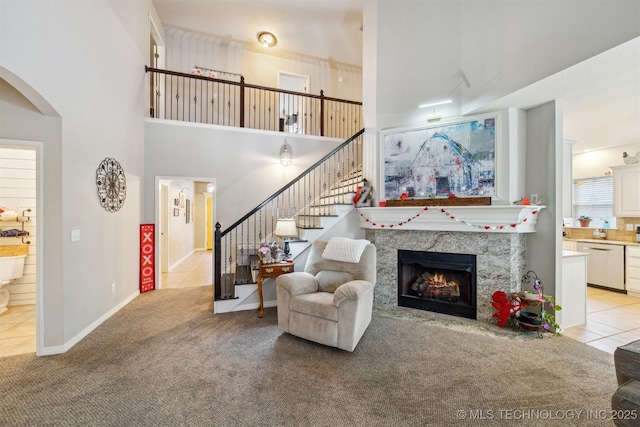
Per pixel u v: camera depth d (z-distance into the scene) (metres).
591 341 2.73
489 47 2.97
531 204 2.92
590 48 2.16
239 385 1.98
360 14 5.20
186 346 2.57
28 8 1.99
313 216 4.16
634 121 3.52
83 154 2.74
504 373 2.14
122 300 3.65
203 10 5.12
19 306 3.56
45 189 2.39
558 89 2.66
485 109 3.15
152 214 4.49
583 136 4.18
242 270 4.54
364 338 2.76
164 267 5.90
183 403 1.79
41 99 2.19
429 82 3.56
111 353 2.43
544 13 2.46
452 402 1.81
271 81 6.56
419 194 3.62
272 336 2.79
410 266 3.79
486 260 3.16
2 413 1.69
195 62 5.98
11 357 2.35
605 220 4.96
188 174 4.68
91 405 1.77
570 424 1.63
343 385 1.98
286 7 5.03
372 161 4.11
